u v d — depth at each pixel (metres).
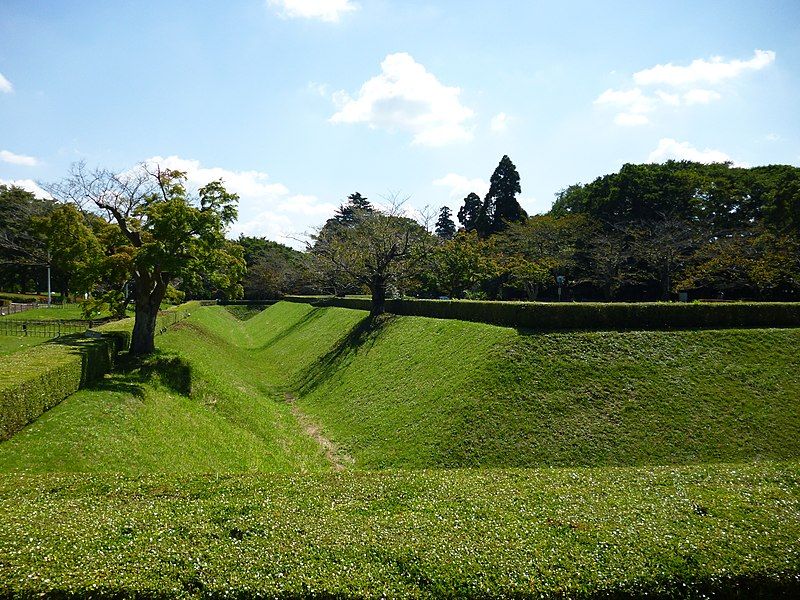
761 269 35.66
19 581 5.75
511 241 52.16
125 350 23.80
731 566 6.49
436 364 21.22
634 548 6.80
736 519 7.64
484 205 60.94
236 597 5.80
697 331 19.69
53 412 13.54
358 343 30.00
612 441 14.87
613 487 9.02
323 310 47.53
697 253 40.91
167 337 29.94
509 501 8.33
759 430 15.27
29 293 70.69
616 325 20.22
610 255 44.72
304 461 16.62
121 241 24.55
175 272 21.27
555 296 54.72
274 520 7.44
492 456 14.66
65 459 10.90
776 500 8.38
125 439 13.09
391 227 35.69
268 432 18.97
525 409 16.09
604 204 52.03
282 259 84.06
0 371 13.53
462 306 25.31
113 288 30.05
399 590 5.96
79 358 16.12
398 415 18.42
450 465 14.55
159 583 5.88
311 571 6.17
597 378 17.19
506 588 6.03
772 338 19.25
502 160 59.28
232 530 7.12
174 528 7.11
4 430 11.27
